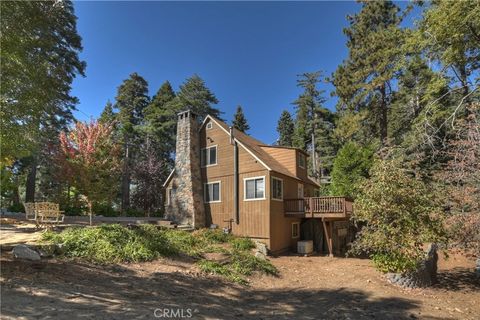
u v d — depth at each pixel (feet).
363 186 39.83
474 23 41.52
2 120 23.56
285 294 32.17
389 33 84.84
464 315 27.96
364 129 102.53
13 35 23.39
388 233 36.68
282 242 61.41
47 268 24.82
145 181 101.04
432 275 39.17
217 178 67.87
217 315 21.59
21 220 50.65
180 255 39.65
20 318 14.48
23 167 93.09
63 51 78.38
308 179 80.53
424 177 46.50
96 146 60.08
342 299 30.17
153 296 23.77
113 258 31.78
